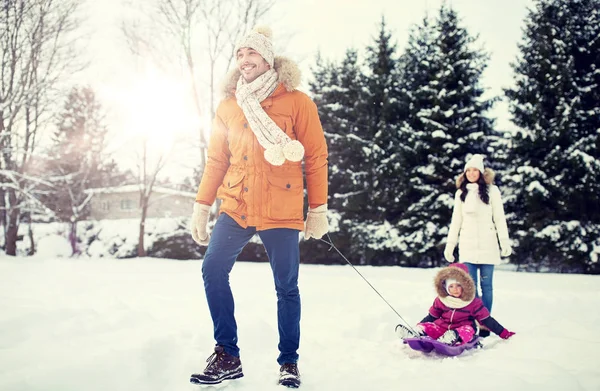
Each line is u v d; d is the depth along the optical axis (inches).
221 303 99.0
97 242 890.1
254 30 113.6
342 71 925.8
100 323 126.8
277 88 106.7
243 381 97.5
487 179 192.1
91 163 920.3
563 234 669.3
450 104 772.6
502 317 203.2
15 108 660.7
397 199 753.0
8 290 197.0
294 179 105.3
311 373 106.9
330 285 264.8
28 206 735.1
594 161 661.3
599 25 728.3
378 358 125.7
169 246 845.2
